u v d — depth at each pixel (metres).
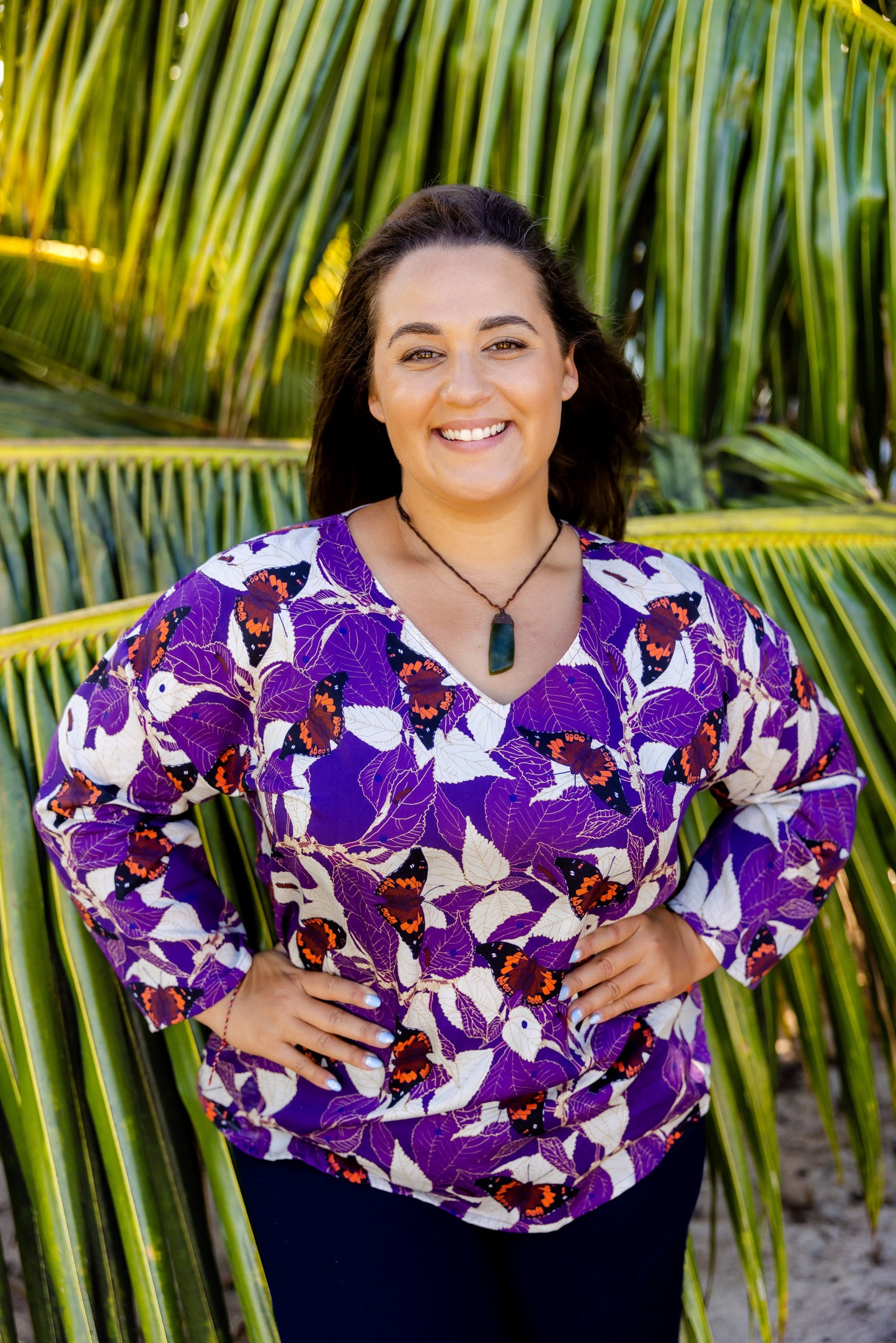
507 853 0.95
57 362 2.62
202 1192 1.35
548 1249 1.13
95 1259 1.24
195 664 0.98
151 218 2.00
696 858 1.25
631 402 1.33
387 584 1.02
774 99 1.74
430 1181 1.05
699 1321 1.49
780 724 1.14
